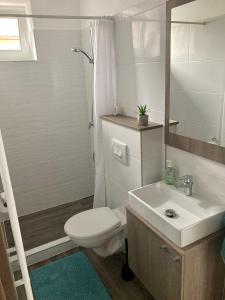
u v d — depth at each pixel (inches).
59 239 96.9
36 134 111.6
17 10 100.8
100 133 95.7
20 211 116.1
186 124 64.5
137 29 74.9
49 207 122.5
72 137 119.8
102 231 77.3
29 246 96.6
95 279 81.5
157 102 73.7
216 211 58.1
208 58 55.6
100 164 99.7
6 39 103.0
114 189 95.7
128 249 75.0
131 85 83.7
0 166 31.5
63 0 102.8
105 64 88.8
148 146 73.8
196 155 64.2
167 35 63.5
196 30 56.5
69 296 76.0
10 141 107.2
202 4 53.9
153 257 62.6
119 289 77.7
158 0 65.1
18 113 106.0
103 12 90.5
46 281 81.7
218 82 54.7
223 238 56.7
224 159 56.1
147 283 68.7
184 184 66.0
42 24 101.2
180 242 52.5
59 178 121.6
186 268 53.2
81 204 125.0
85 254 93.0
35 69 104.4
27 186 115.1
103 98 92.0
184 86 62.7
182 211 64.8
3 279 23.0
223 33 51.6
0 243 22.1
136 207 67.0
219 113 55.8
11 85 102.1
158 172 78.4
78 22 107.6
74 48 103.0
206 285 58.6
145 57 74.3
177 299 56.9
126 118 85.9
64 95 113.0
